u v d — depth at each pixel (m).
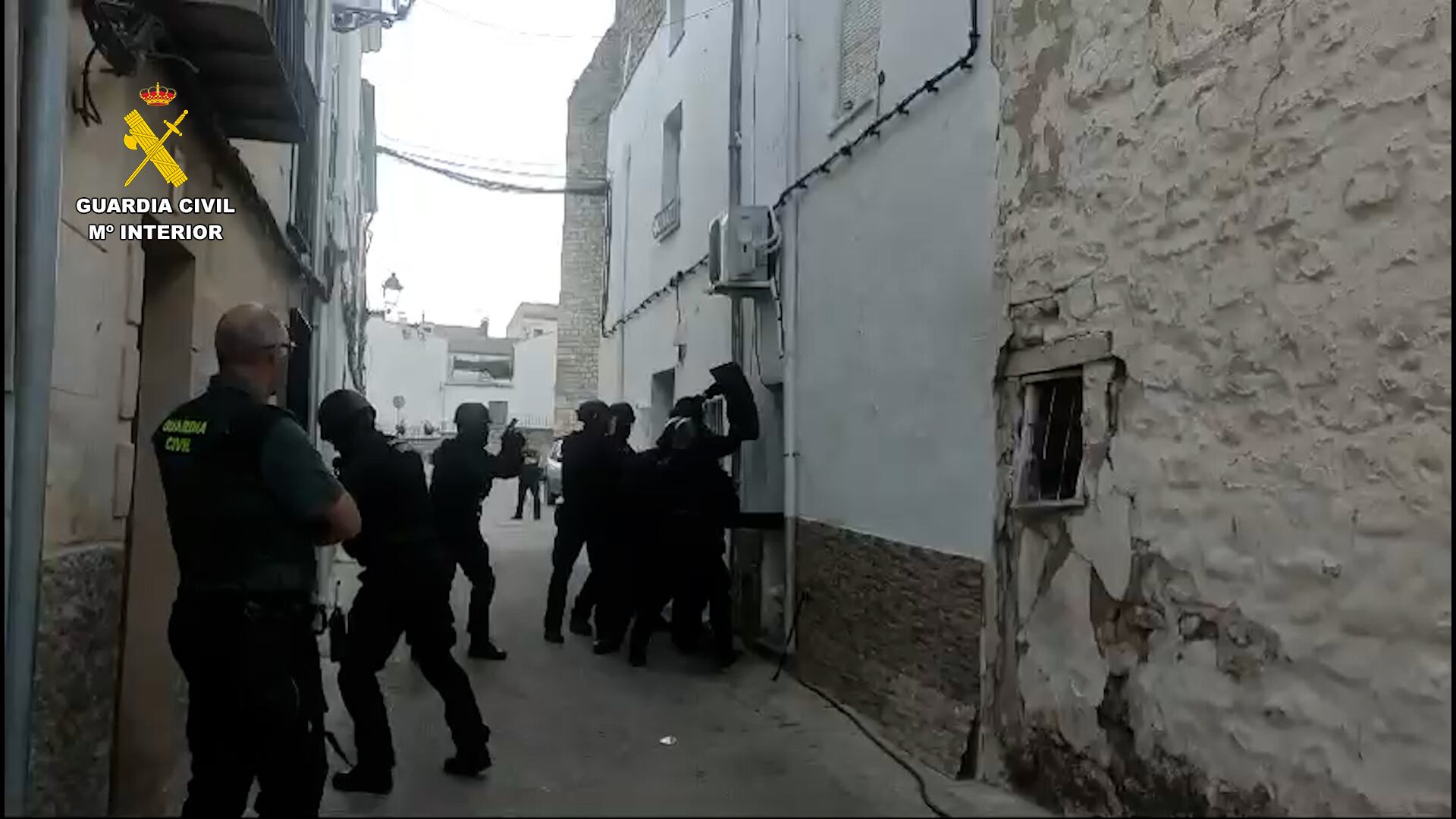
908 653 5.63
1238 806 3.47
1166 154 3.93
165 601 5.27
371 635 4.93
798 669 7.21
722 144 9.56
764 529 7.93
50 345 3.36
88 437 3.97
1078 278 4.39
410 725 6.05
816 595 6.99
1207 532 3.66
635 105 13.59
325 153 10.71
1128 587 4.03
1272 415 3.43
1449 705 2.82
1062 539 4.44
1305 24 3.37
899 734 5.64
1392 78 3.08
